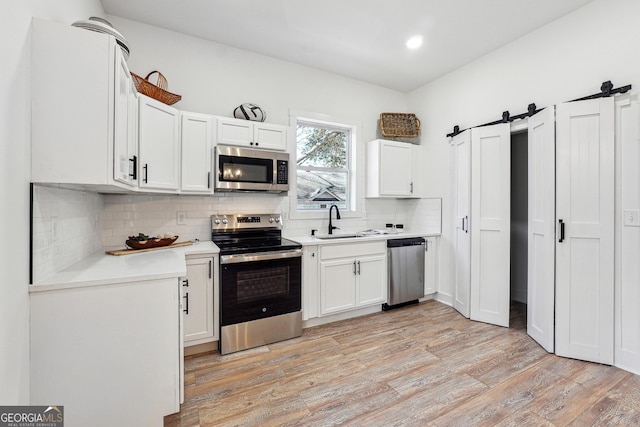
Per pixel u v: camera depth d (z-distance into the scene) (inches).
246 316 99.1
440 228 150.0
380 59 132.9
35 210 53.7
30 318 52.7
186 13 101.1
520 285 153.6
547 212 97.9
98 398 57.3
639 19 84.7
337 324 120.6
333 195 152.6
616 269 87.7
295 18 103.8
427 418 66.4
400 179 153.6
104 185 61.1
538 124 102.8
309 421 65.7
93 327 56.7
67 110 55.0
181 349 65.6
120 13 101.2
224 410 69.3
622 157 86.7
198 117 103.4
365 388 77.6
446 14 101.7
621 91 86.0
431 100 155.3
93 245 89.0
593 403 71.2
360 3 96.0
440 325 119.7
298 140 143.7
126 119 67.5
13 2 46.1
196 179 103.2
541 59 109.0
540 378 81.9
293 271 108.4
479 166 124.0
